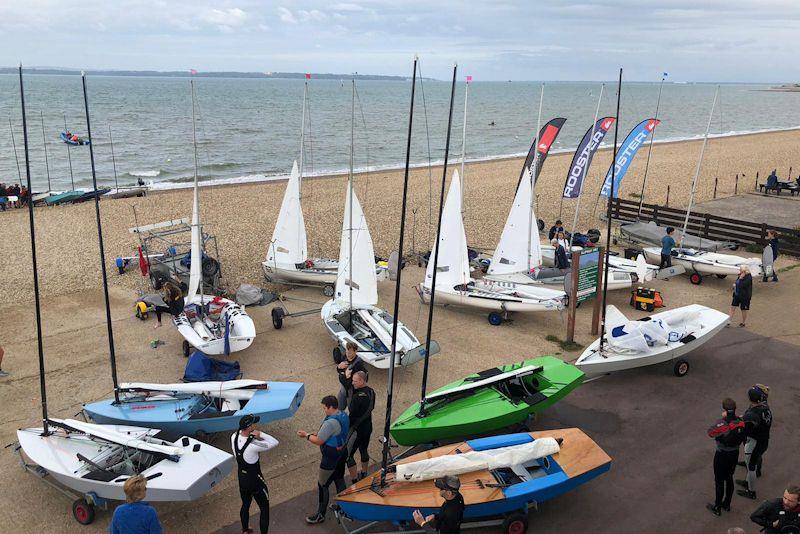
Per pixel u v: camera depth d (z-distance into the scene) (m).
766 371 12.23
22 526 7.80
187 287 16.59
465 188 34.06
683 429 10.09
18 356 12.92
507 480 7.80
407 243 22.53
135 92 162.38
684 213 23.95
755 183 34.84
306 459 9.29
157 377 12.03
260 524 7.25
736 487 8.54
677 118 107.38
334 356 12.58
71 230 24.02
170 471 7.78
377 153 55.31
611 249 21.39
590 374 11.88
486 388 9.96
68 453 8.39
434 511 7.21
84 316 15.26
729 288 17.66
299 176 16.64
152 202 29.70
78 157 49.78
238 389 9.73
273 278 17.47
